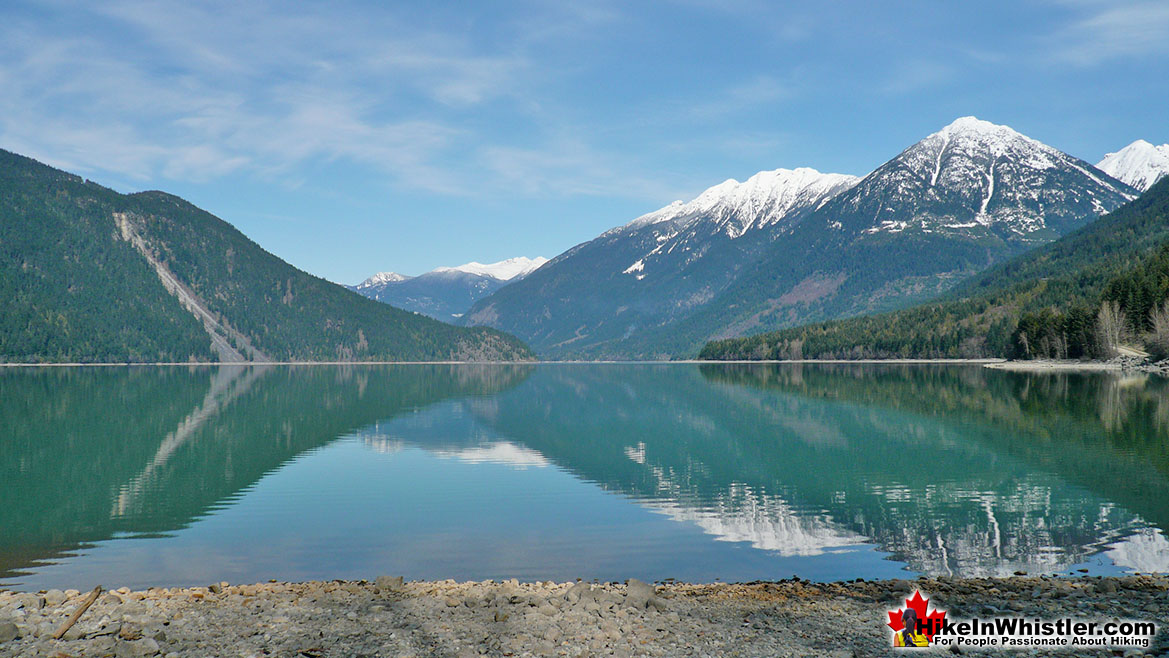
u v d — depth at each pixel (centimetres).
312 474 4153
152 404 9025
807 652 1377
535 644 1414
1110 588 1817
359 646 1407
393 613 1634
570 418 7581
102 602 1731
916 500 3419
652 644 1421
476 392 12162
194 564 2362
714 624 1555
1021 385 11119
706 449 5253
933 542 2645
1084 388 9994
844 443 5466
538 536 2745
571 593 1750
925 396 9606
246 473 4188
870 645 1417
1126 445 4991
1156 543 2584
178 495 3528
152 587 2091
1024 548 2548
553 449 5266
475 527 2883
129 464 4475
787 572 2284
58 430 6191
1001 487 3684
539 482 3919
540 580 2189
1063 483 3750
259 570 2302
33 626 1521
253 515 3092
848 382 13350
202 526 2892
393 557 2448
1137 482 3762
